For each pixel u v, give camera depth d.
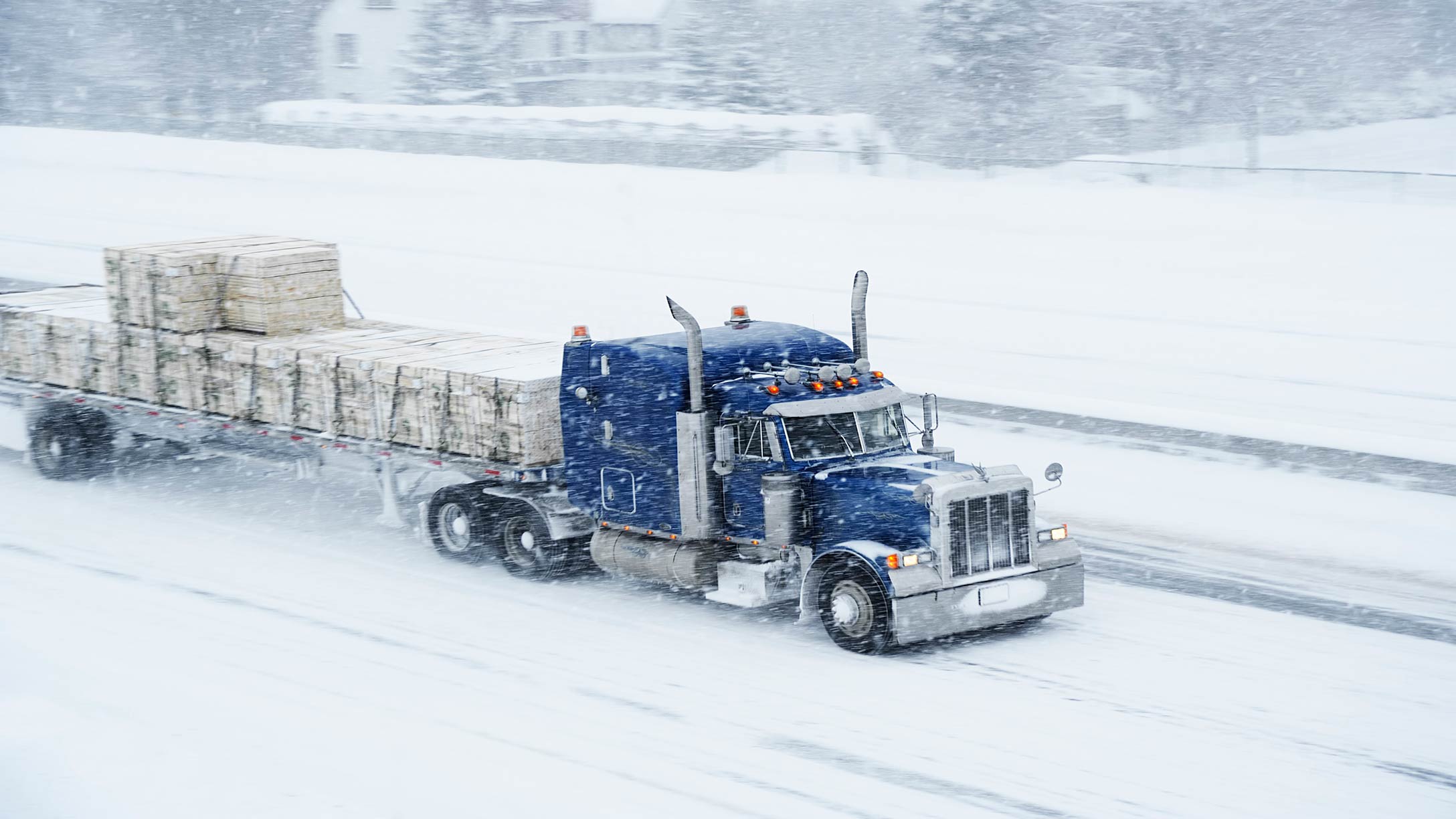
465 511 14.99
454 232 36.75
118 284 17.67
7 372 19.30
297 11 68.56
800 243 33.62
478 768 10.17
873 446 13.41
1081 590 12.98
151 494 18.16
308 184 43.53
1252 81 54.12
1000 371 22.64
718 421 13.14
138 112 68.88
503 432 14.30
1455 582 13.80
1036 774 9.97
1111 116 54.03
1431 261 28.36
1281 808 9.40
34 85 70.75
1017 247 32.22
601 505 13.99
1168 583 14.22
